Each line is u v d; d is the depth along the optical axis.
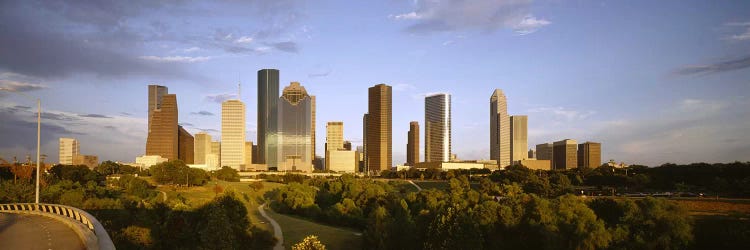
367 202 147.25
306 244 46.78
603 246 81.81
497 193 165.25
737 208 120.56
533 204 92.75
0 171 142.75
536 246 87.25
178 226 56.19
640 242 83.19
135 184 146.25
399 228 82.88
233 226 65.12
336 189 176.50
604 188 199.12
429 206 116.12
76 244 37.25
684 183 181.12
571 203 94.62
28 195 91.81
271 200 172.38
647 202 91.00
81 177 199.38
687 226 86.12
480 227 87.19
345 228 115.50
